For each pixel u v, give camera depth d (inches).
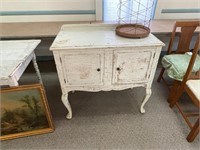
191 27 65.1
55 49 43.0
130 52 46.1
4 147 51.3
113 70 49.0
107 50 44.8
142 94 73.8
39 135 54.9
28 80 82.4
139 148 50.7
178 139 53.3
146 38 49.3
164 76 86.3
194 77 53.1
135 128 57.1
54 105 67.3
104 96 72.4
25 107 51.0
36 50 88.7
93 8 82.1
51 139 53.6
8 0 76.4
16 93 47.7
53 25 78.8
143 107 63.9
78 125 58.4
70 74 48.8
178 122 59.3
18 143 52.4
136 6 81.8
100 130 56.5
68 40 47.7
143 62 48.7
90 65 47.4
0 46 53.4
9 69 41.5
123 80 51.7
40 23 81.1
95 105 67.4
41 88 48.4
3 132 53.7
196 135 50.5
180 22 64.0
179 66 59.7
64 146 51.5
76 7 81.2
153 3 82.0
